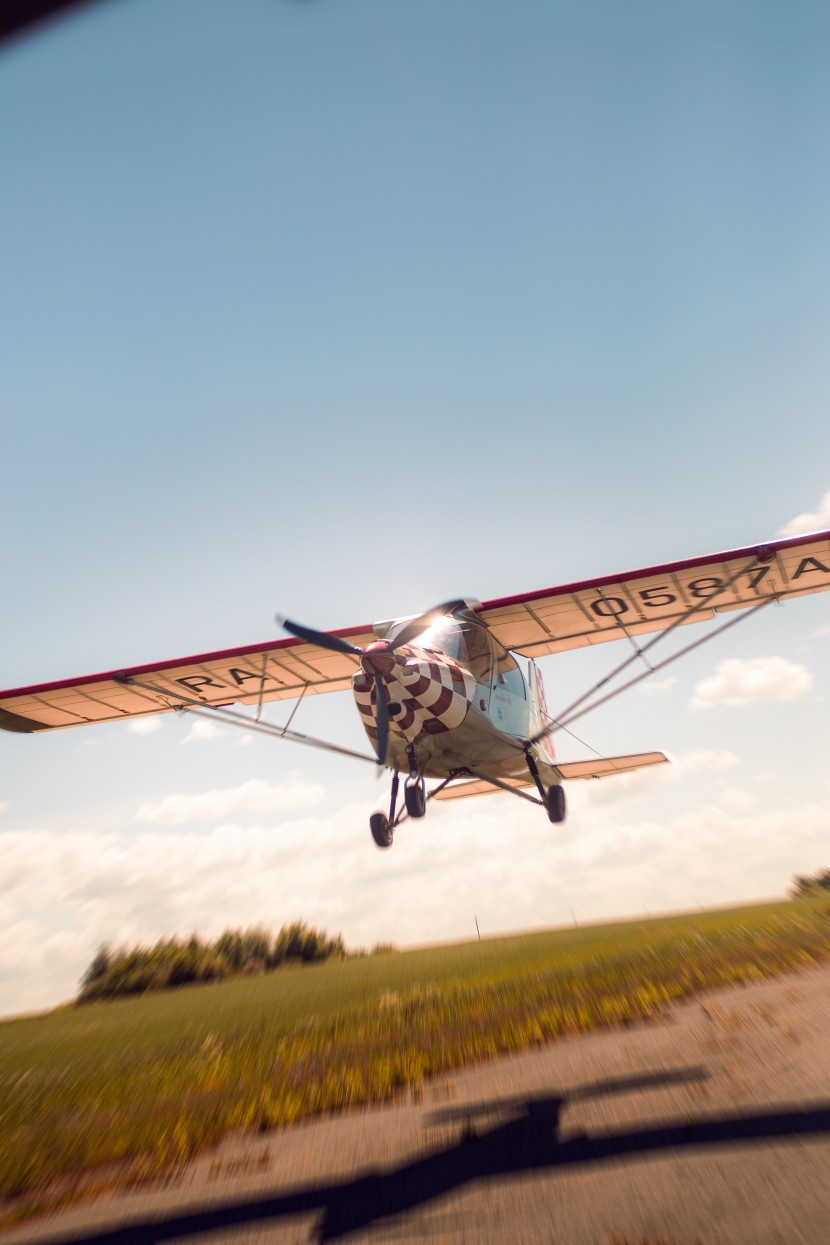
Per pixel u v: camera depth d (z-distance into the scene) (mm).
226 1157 4484
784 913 13336
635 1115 4020
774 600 11602
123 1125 5281
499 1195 3400
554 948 13086
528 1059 5461
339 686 13734
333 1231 3352
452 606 10766
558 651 12984
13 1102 6258
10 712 13211
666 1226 2906
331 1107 5117
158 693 13180
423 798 10406
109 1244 3578
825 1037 4766
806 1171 3131
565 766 15094
